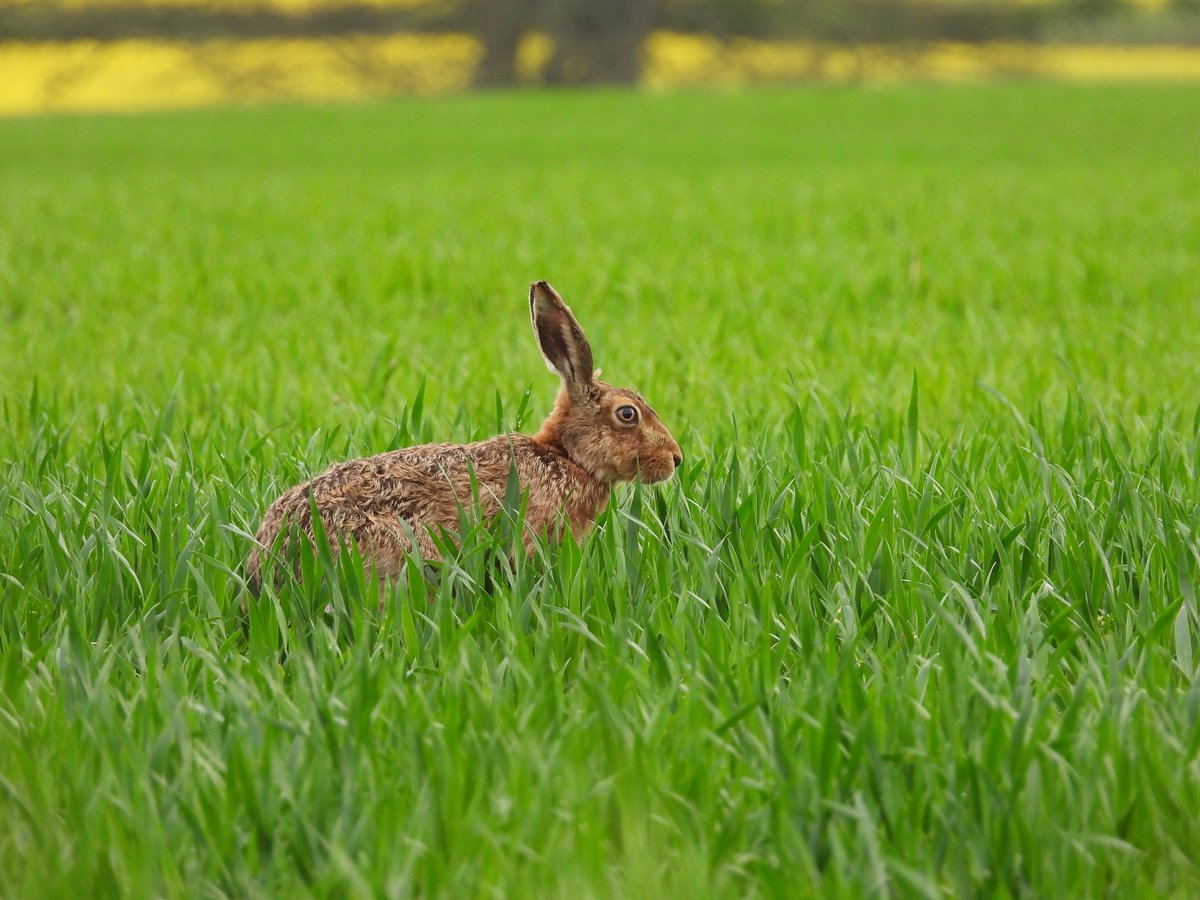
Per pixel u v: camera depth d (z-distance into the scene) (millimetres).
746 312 17562
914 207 29094
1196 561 8172
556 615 7680
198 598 8031
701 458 10602
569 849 5520
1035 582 8305
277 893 5480
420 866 5520
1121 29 106375
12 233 26062
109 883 5422
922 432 11594
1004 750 6074
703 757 6070
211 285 20531
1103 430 10555
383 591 7957
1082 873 5512
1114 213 27375
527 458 8852
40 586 8328
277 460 10312
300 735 6098
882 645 7352
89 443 10859
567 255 23016
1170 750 6145
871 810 5797
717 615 7371
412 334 16750
